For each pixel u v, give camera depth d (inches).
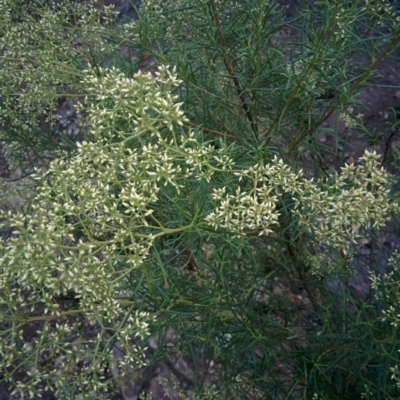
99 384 80.7
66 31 148.2
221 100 116.3
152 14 114.0
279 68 109.7
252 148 97.1
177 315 97.2
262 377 119.3
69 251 78.0
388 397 101.5
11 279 79.4
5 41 110.9
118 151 78.7
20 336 82.0
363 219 82.0
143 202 76.5
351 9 92.1
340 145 194.2
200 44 107.8
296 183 83.7
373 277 106.7
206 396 127.5
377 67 208.2
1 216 73.0
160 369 166.7
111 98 82.1
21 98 114.7
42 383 175.5
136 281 89.8
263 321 114.7
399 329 90.7
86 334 153.9
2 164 198.2
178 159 79.7
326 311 119.3
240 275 119.4
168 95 75.6
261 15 101.0
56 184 77.5
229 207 83.0
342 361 116.6
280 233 116.4
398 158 137.8
